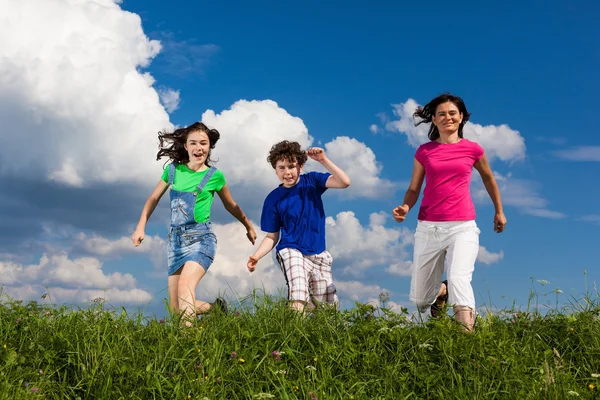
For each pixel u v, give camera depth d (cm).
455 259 522
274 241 633
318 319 507
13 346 456
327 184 621
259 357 446
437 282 573
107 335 464
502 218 587
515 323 524
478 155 548
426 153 555
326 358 434
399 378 410
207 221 610
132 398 390
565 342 487
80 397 397
